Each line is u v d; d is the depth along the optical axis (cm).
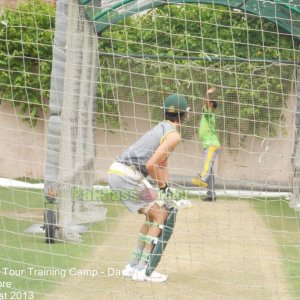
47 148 3047
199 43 4669
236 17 4681
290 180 4359
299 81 4006
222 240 3197
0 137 5056
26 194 4369
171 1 3841
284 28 4147
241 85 4616
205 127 4316
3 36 4647
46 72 4831
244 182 4244
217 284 2469
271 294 2364
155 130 2494
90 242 3108
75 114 3366
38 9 4466
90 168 3859
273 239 3272
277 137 4644
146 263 2500
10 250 2922
